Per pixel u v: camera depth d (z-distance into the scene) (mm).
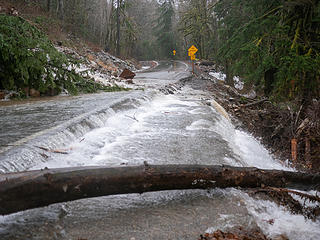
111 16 42844
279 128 8656
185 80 21531
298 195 3131
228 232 2398
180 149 4820
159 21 78625
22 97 9945
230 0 15594
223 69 25266
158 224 2498
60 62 10961
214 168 3096
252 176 3172
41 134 4586
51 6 36906
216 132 6184
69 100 9344
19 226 2389
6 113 6793
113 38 48188
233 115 11531
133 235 2324
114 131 5758
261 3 12234
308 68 8539
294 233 2533
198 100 11062
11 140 4270
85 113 6492
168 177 2848
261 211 2838
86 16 41875
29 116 6336
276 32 10172
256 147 7254
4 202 2244
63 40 25094
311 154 7246
